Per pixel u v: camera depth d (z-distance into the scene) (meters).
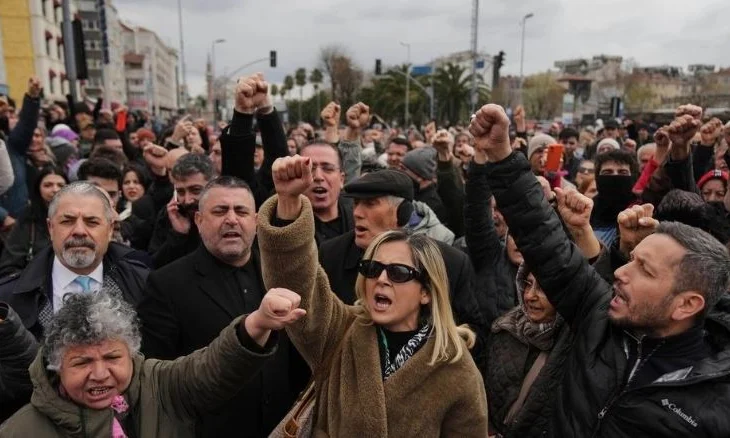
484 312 3.23
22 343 2.13
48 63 29.22
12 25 27.62
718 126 4.62
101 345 1.82
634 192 4.49
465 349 2.08
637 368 1.95
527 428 2.31
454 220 5.49
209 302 2.70
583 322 2.18
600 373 2.00
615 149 4.56
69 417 1.82
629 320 1.95
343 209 4.07
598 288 2.23
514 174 2.21
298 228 1.88
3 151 4.34
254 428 2.64
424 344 2.05
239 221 2.74
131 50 102.38
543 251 2.21
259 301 2.83
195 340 2.67
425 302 2.10
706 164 4.68
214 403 1.99
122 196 5.96
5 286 2.93
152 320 2.67
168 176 5.04
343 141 5.49
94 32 60.47
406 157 5.56
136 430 1.96
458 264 3.11
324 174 3.80
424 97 56.47
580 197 2.49
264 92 3.46
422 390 1.99
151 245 4.02
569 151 8.97
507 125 2.17
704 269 1.85
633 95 77.00
